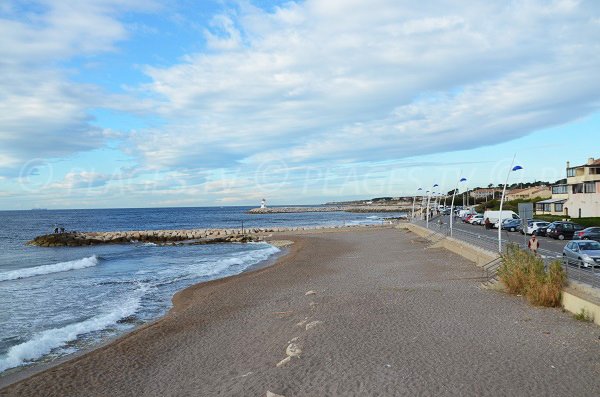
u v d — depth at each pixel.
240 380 10.35
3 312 19.86
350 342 12.41
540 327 13.09
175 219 141.38
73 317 18.98
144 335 15.45
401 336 12.80
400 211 199.75
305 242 54.09
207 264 37.19
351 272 27.81
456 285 20.50
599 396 8.61
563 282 15.81
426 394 8.95
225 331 15.41
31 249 54.41
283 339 13.45
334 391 9.29
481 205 101.69
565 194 67.25
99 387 11.01
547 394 8.77
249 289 23.70
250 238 63.22
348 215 166.38
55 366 12.68
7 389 11.05
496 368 10.15
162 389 10.58
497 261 22.34
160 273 32.06
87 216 168.75
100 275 31.23
